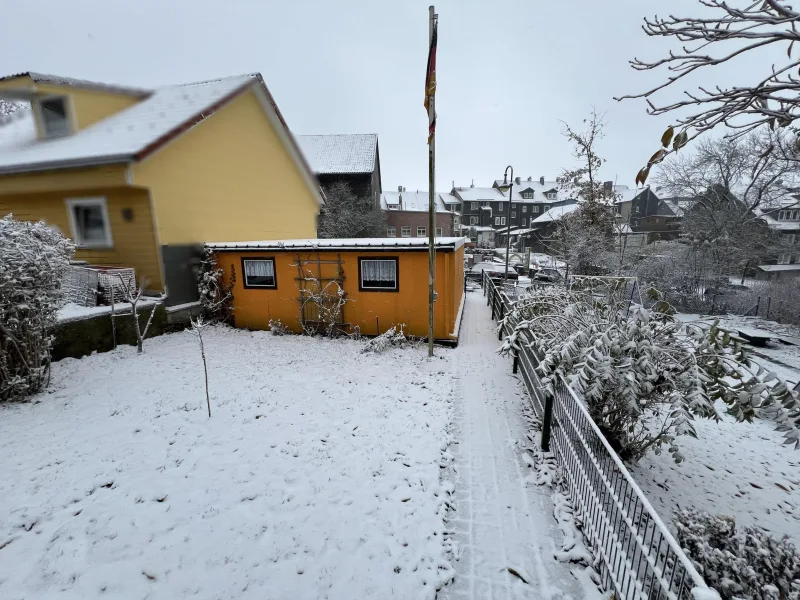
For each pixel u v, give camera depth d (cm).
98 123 861
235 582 276
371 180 2889
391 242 902
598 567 289
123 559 292
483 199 5906
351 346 866
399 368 723
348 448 450
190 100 1021
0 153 859
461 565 300
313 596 268
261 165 1349
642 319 362
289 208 1570
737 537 264
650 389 368
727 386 341
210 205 1092
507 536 329
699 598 158
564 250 2055
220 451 440
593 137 1983
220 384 634
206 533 320
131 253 946
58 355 707
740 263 2122
